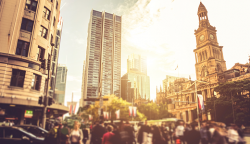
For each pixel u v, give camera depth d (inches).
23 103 876.0
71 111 1126.4
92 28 6181.1
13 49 928.9
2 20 927.7
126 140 319.6
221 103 1957.4
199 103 1247.5
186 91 3380.9
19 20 971.3
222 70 3169.3
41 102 615.2
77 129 339.6
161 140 346.0
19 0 983.6
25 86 934.4
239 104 1812.3
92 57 5866.1
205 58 3440.0
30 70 967.6
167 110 3287.4
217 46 3457.2
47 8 1162.6
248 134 1107.9
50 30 1176.8
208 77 2913.4
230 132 376.2
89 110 1956.2
